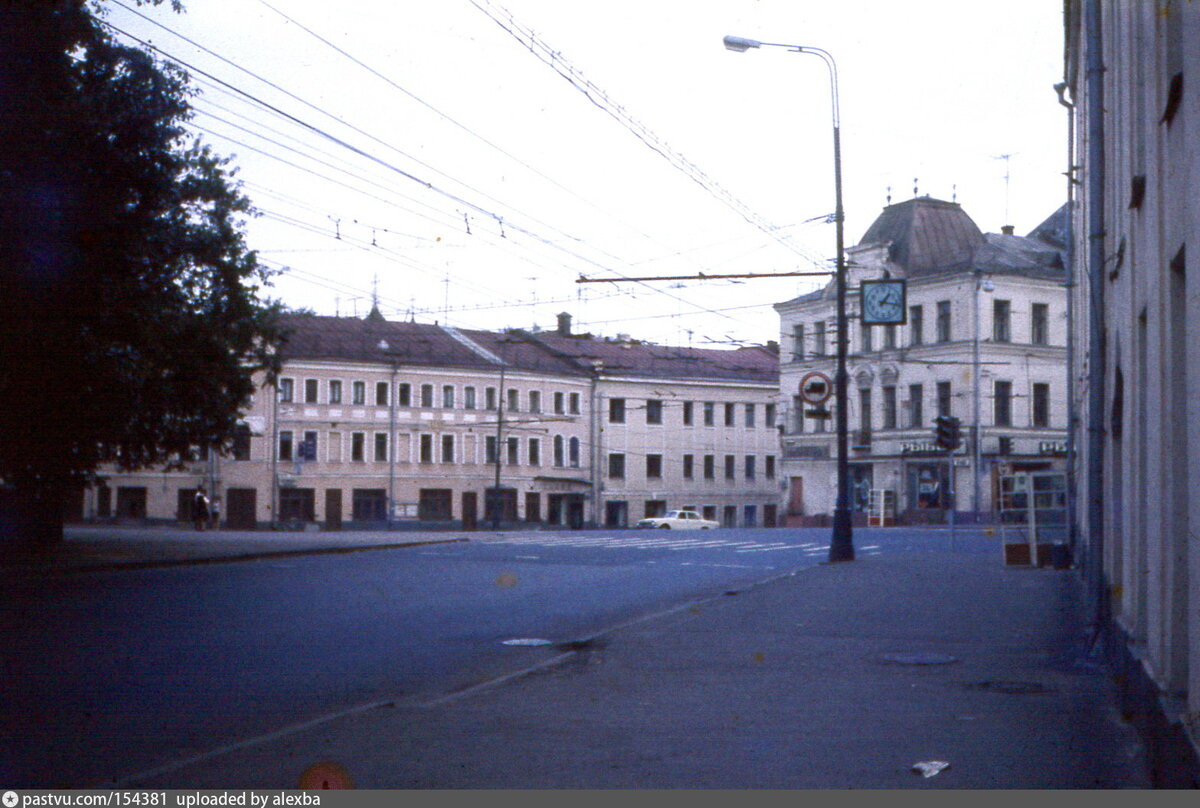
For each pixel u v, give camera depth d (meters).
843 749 7.33
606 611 16.19
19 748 7.55
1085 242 19.97
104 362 22.50
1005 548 21.84
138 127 19.52
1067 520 22.52
